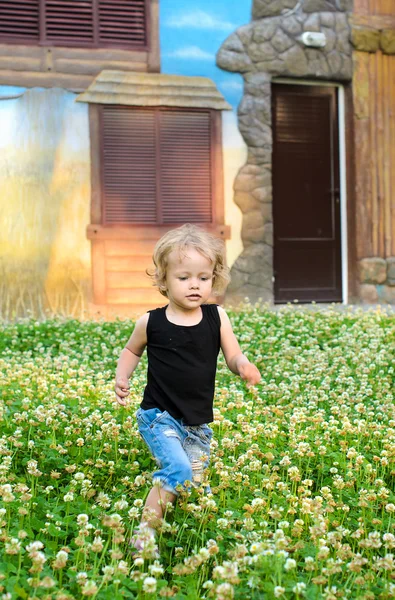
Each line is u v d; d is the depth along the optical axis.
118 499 3.48
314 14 11.92
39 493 3.58
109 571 2.55
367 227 12.30
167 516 3.25
